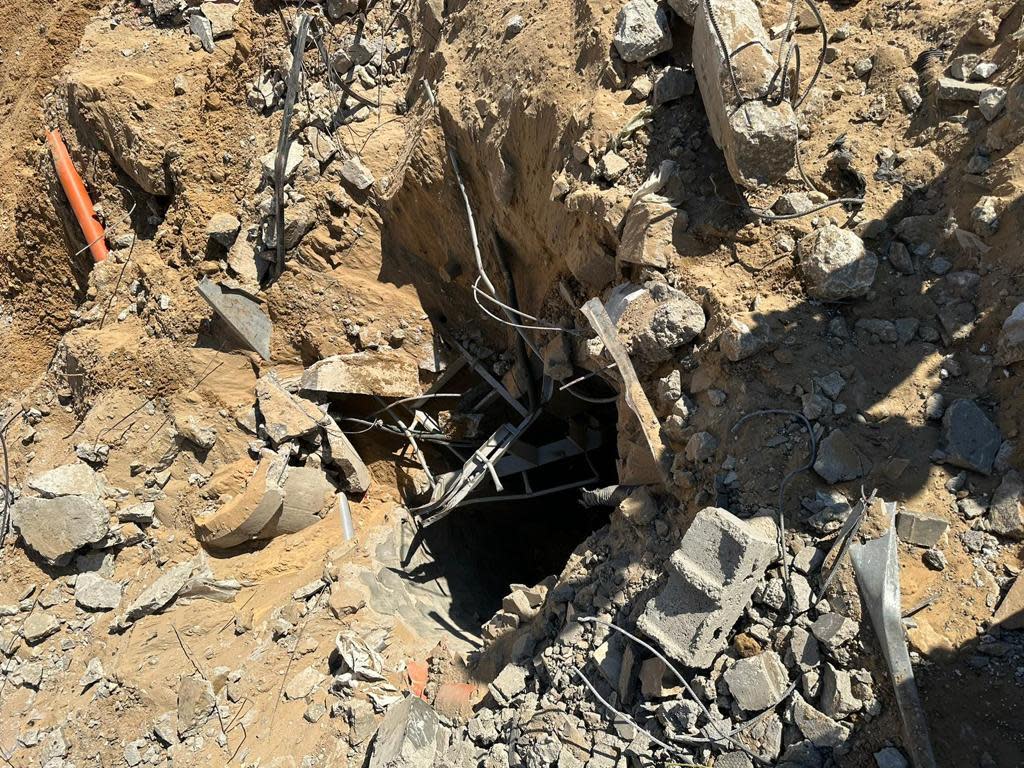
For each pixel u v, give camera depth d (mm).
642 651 2297
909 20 2762
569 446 3771
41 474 3865
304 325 3891
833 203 2510
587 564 2672
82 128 4184
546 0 3168
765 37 2447
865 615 2018
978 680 1891
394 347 3885
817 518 2170
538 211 3193
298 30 3953
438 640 3150
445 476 3805
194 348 3883
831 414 2279
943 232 2426
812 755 1962
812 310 2428
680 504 2500
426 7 3760
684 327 2520
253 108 4078
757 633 2133
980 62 2523
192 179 3984
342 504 3750
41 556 3619
